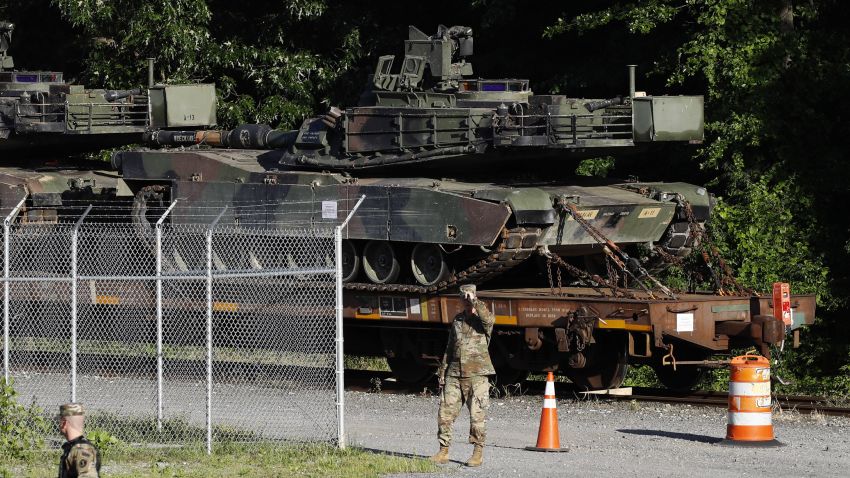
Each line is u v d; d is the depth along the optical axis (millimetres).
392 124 50781
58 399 46500
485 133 48656
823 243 61438
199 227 54500
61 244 58062
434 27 78812
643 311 44875
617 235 49969
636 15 62906
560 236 48656
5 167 63531
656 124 47469
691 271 55719
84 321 57250
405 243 50438
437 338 51312
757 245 60281
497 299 48531
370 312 51312
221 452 36000
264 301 53031
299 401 46844
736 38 62406
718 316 46281
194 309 54250
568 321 46344
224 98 77688
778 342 45094
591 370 49594
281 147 56375
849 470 33406
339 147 52375
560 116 47688
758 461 34531
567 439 38344
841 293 60156
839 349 59781
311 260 52250
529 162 53125
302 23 78250
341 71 77188
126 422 40219
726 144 61500
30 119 60438
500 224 46188
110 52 79000
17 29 86500
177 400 46594
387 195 49125
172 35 74188
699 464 34094
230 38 77625
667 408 45219
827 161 61656
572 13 73312
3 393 36562
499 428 40750
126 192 57688
